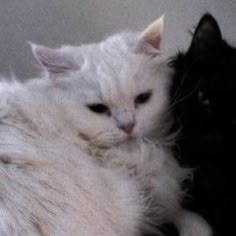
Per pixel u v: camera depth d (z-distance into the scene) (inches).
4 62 23.4
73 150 15.6
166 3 22.5
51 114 16.2
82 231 13.4
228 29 22.1
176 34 22.5
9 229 12.4
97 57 17.0
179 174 16.4
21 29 23.0
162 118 17.0
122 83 16.2
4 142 14.6
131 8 22.8
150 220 15.8
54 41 23.2
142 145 16.6
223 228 15.5
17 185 13.5
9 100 16.1
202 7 22.1
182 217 15.9
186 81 17.0
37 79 18.3
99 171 15.3
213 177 16.0
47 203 13.4
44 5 22.6
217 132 16.1
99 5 22.8
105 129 16.3
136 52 17.0
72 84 16.7
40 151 14.7
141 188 15.9
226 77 16.3
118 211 14.6
